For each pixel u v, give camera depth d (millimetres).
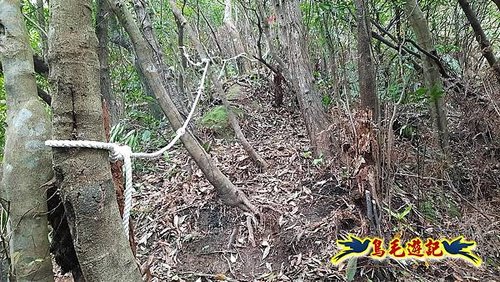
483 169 3686
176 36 5949
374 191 2637
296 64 3533
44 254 1537
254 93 5508
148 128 4703
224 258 2791
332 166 3295
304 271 2590
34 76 1643
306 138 4207
